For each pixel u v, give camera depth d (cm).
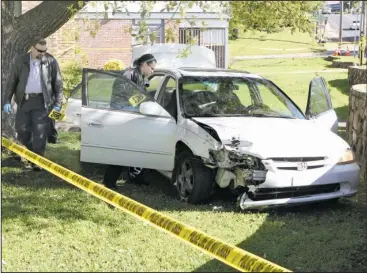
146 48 1075
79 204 641
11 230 555
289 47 3812
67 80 1488
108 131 694
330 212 639
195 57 1069
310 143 625
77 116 905
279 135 632
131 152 688
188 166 658
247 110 716
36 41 820
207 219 594
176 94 710
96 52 2148
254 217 603
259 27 1085
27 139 804
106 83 707
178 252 499
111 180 713
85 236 538
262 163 591
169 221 414
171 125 677
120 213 607
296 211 640
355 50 3331
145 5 876
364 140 830
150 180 771
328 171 613
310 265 479
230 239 536
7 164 839
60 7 891
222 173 624
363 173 814
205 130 635
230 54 3141
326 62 3072
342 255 501
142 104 679
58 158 883
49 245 517
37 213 608
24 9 1780
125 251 502
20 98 789
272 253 503
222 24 2241
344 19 5022
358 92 900
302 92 1889
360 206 667
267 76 2408
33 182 745
